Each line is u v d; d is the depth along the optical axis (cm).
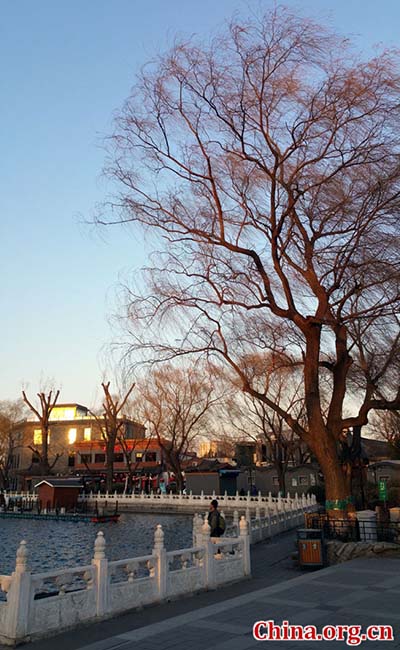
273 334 1980
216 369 1984
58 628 848
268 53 1738
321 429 1850
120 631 855
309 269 1862
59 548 2988
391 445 4825
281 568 1543
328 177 1714
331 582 1183
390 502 3098
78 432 8556
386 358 2048
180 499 5575
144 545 2944
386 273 1641
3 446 8244
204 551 1209
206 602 1066
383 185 1638
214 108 1812
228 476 6369
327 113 1673
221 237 1872
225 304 1892
